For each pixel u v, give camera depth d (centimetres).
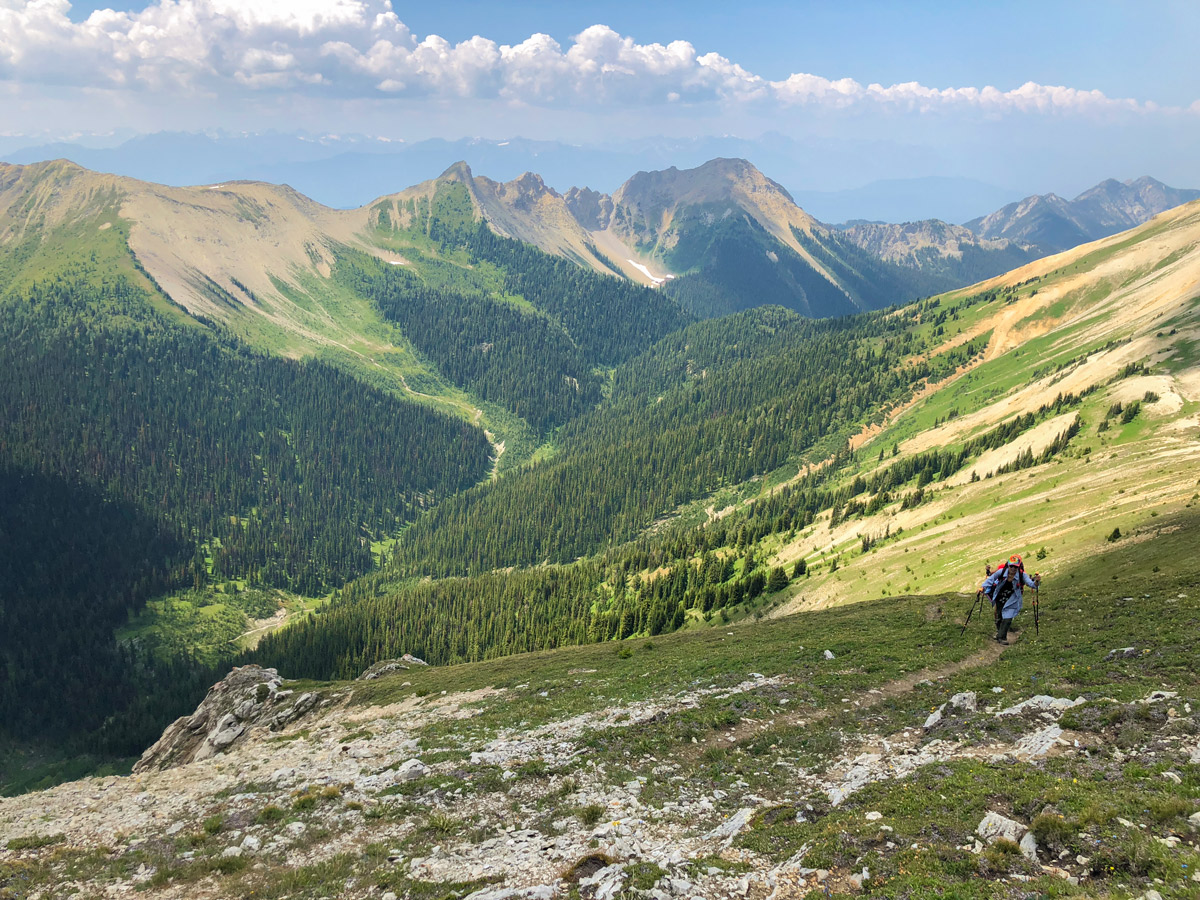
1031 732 2106
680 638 6062
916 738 2392
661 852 1786
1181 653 2419
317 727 4888
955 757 2023
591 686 4341
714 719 2984
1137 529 6712
